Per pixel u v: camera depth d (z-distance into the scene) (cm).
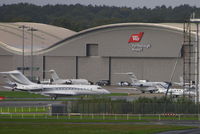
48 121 18312
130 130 15662
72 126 16650
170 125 17150
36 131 15250
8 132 15050
